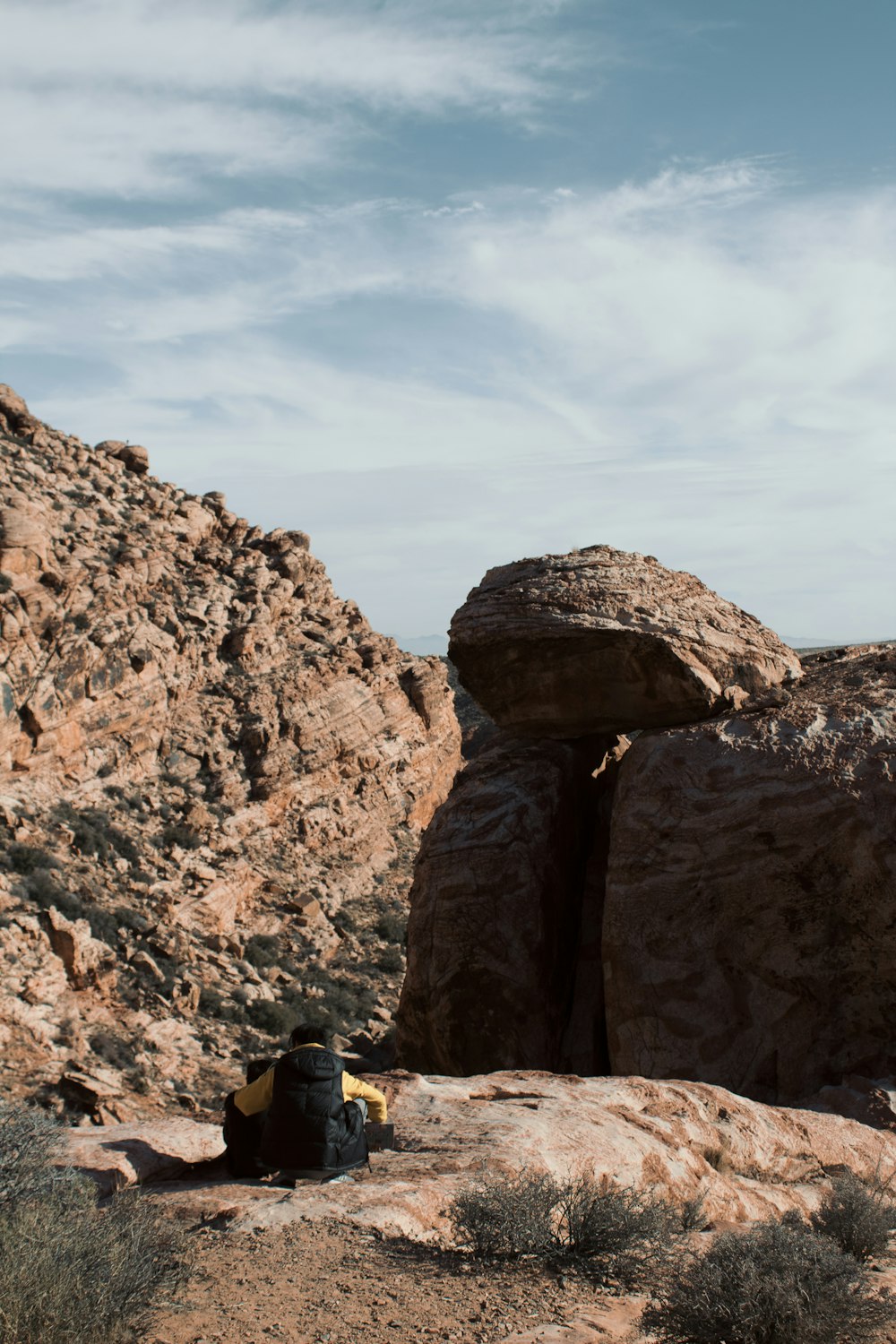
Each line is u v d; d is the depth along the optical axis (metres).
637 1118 8.22
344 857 57.16
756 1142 8.70
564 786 16.28
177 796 51.50
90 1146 7.13
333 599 73.19
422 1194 6.18
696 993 13.37
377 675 66.69
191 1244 5.45
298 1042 7.01
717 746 14.24
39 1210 5.08
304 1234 5.75
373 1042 41.75
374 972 49.38
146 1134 7.47
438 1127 7.70
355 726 62.09
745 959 13.27
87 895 40.84
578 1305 5.15
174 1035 36.31
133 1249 4.82
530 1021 15.00
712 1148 8.23
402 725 66.69
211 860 48.91
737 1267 5.00
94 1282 4.54
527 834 15.67
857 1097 11.18
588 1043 15.12
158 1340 4.56
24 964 34.69
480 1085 9.08
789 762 13.66
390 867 59.47
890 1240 7.13
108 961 37.22
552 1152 7.08
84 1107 29.59
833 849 13.03
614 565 16.12
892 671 15.31
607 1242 5.68
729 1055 13.02
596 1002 15.41
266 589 66.38
